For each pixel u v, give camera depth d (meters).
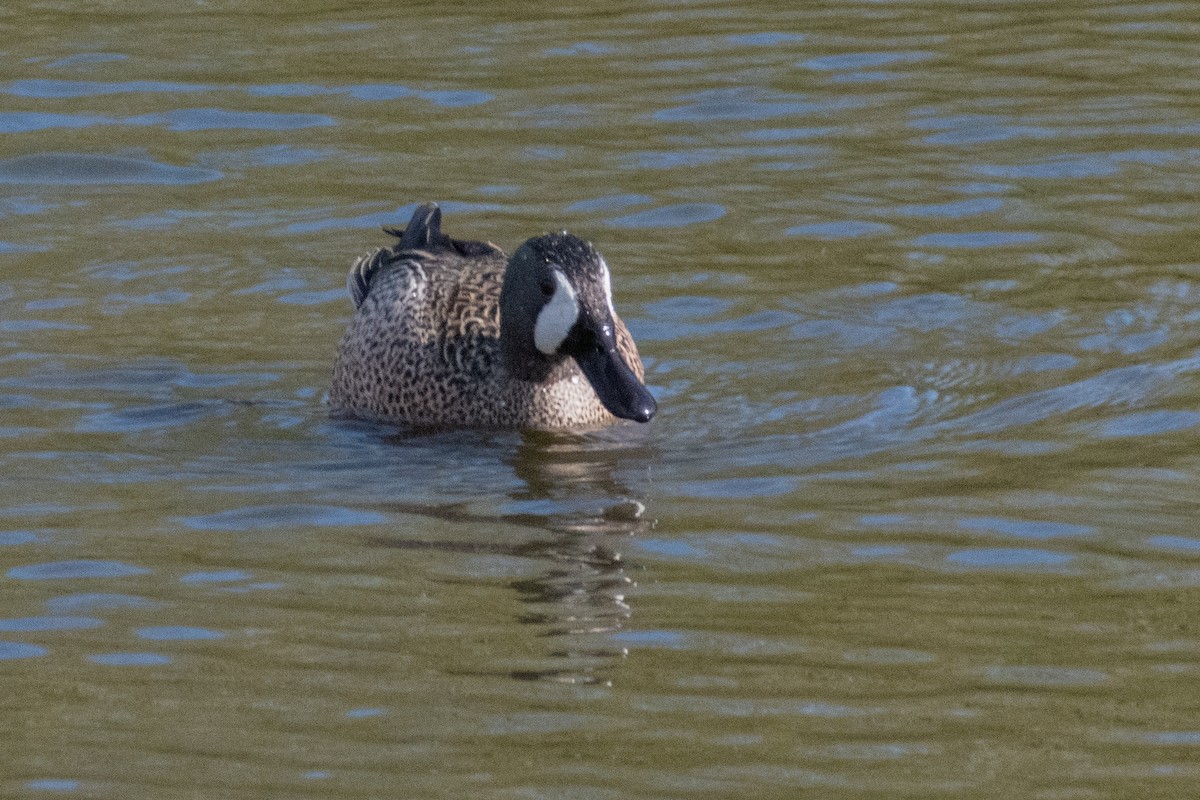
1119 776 10.83
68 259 21.47
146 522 14.99
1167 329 19.00
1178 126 24.69
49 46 28.22
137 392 18.19
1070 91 26.03
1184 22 28.86
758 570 13.88
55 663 12.47
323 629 12.94
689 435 17.02
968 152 24.12
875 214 22.34
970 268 20.84
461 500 15.58
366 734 11.45
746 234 21.89
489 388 17.70
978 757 11.06
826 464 16.11
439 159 24.12
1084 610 13.07
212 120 25.42
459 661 12.43
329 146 24.59
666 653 12.52
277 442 17.09
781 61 27.42
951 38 28.39
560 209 22.66
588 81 26.75
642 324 19.64
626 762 11.06
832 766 10.98
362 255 21.56
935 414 17.20
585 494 15.59
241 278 21.11
